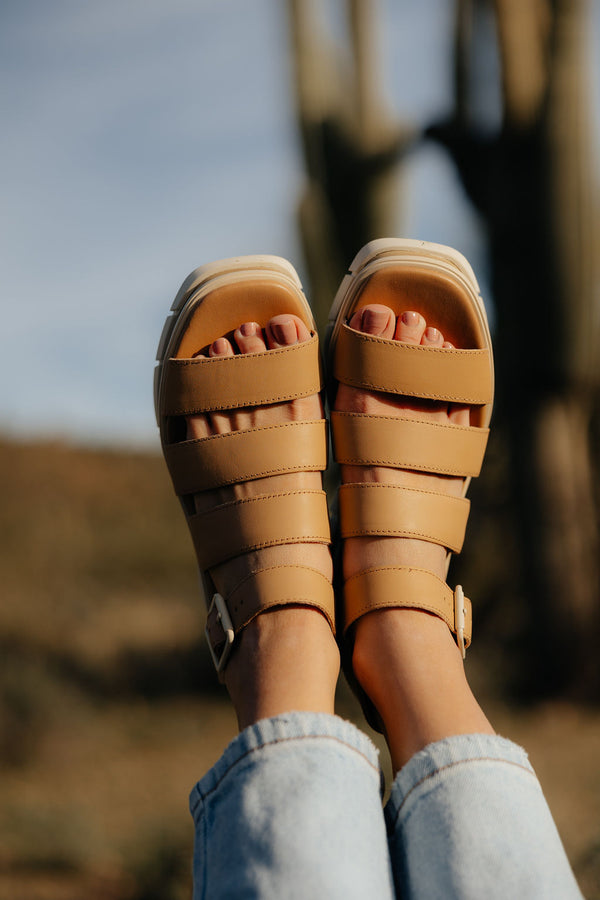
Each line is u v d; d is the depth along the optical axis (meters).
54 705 4.96
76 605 7.55
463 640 1.26
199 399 1.45
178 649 6.31
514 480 4.84
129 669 5.96
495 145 4.35
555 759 3.94
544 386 4.64
